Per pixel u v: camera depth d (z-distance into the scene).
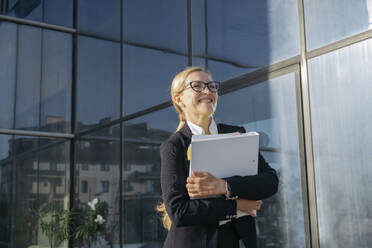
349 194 2.56
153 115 4.52
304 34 2.96
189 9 4.13
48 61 6.39
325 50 2.80
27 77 6.22
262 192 1.22
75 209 5.91
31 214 5.88
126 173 4.91
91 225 5.29
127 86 5.07
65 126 6.34
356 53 2.61
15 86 6.12
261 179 1.23
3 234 5.69
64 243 5.87
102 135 5.53
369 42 2.53
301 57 2.97
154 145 4.45
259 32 3.35
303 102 2.92
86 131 5.96
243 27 3.51
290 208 2.94
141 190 4.60
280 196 3.03
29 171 6.00
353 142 2.58
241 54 3.49
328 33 2.80
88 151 5.85
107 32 5.66
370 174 2.46
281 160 3.05
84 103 6.11
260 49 3.32
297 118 2.96
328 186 2.70
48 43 6.44
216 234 1.19
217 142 1.16
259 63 3.32
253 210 1.22
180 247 1.20
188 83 1.35
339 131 2.66
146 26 4.82
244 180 1.19
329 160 2.71
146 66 4.75
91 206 5.36
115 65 5.39
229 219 1.20
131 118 4.93
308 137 2.86
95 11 6.05
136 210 4.65
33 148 6.08
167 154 1.28
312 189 2.79
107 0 5.75
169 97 4.29
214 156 1.18
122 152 5.04
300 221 2.86
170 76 4.31
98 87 5.76
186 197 1.21
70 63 6.54
